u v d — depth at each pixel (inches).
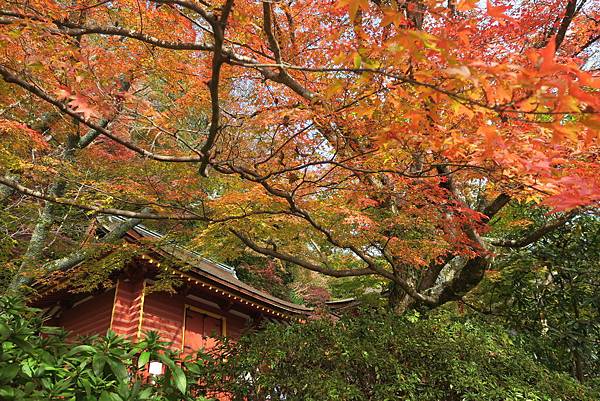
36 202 328.8
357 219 202.2
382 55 90.1
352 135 141.8
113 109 111.7
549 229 242.1
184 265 295.4
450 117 107.6
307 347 206.5
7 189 310.0
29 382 96.7
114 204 291.0
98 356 110.6
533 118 73.7
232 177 245.6
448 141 102.3
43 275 294.5
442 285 281.4
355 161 162.9
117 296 356.5
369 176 184.7
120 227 337.4
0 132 222.2
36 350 107.3
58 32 111.4
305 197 206.1
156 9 168.2
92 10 174.9
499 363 215.8
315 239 281.0
